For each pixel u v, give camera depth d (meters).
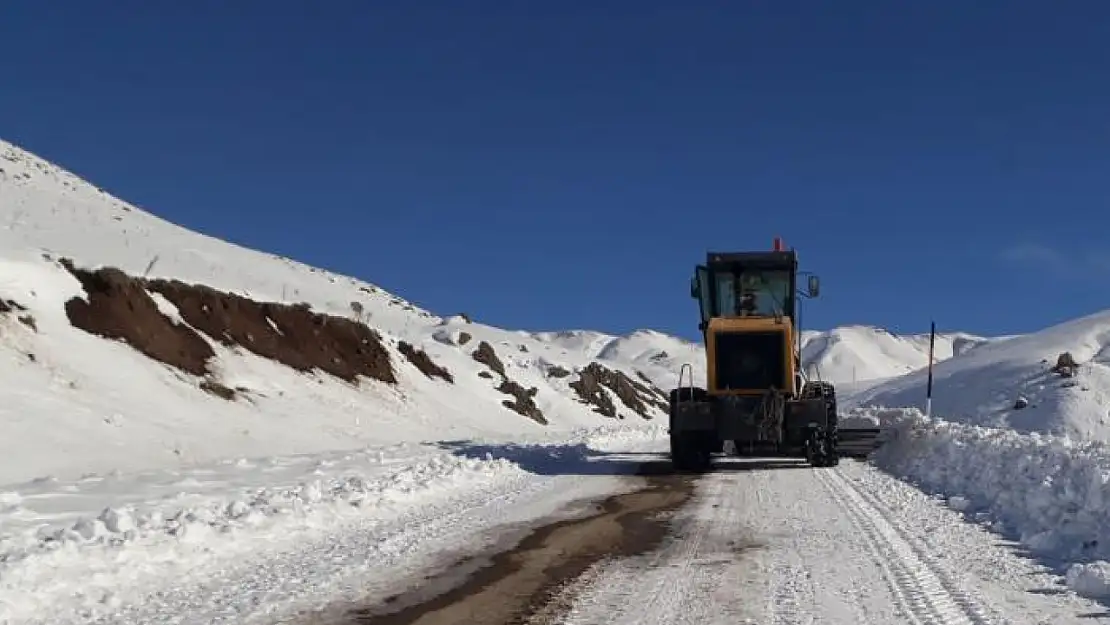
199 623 7.46
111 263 31.02
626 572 9.34
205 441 23.97
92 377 24.44
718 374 20.33
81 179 76.31
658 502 14.52
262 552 10.13
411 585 8.76
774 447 20.78
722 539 11.16
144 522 10.65
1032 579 8.77
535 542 10.93
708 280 21.73
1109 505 10.23
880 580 8.79
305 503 12.46
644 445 30.52
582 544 10.83
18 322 24.48
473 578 9.05
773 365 20.23
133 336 27.95
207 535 10.30
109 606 7.91
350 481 15.03
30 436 19.75
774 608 7.87
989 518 12.37
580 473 19.16
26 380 22.52
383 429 32.69
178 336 29.75
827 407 20.55
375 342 41.41
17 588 7.98
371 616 7.72
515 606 8.03
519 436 34.03
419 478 15.88
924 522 12.21
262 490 13.96
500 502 14.31
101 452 20.39
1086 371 67.75
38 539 9.63
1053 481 12.15
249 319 34.38
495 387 51.78
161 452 21.81
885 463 20.88
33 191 59.41
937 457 18.22
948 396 77.38
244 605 8.00
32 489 14.08
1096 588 8.21
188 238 62.22
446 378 47.50
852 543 10.72
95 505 12.38
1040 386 67.50
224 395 28.62
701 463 20.36
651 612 7.81
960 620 7.40
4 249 27.91
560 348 76.56
